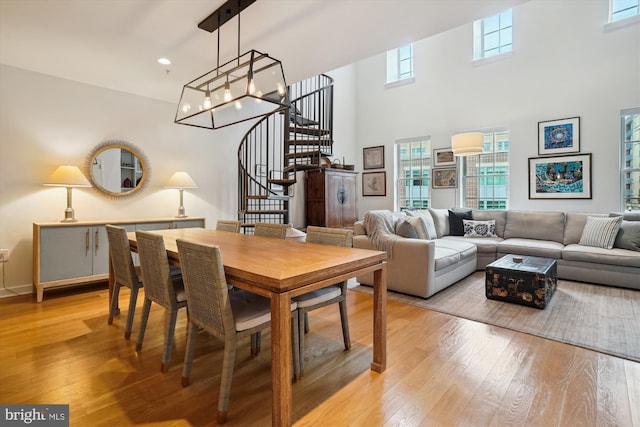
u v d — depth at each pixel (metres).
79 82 3.84
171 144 4.63
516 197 5.41
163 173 4.56
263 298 1.92
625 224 3.87
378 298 1.98
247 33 2.64
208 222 5.02
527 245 4.30
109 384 1.85
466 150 4.48
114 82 3.85
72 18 2.42
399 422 1.53
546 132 5.11
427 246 3.32
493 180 5.70
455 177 6.06
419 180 6.64
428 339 2.42
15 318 2.85
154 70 3.46
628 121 4.56
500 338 2.43
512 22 5.42
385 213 4.12
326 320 2.83
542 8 5.13
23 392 1.77
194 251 1.67
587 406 1.63
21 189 3.51
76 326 2.68
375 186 7.20
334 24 2.52
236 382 1.89
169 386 1.84
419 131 6.54
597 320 2.74
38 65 3.36
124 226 3.79
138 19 2.43
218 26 2.52
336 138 7.08
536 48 5.19
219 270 1.57
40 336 2.49
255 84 2.37
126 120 4.21
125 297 3.48
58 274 3.35
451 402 1.68
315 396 1.74
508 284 3.22
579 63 4.83
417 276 3.39
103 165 4.04
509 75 5.45
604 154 4.66
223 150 5.18
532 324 2.68
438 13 2.36
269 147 5.77
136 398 1.73
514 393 1.75
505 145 5.56
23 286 3.55
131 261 2.45
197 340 2.44
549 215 4.64
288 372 1.44
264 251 2.09
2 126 3.39
